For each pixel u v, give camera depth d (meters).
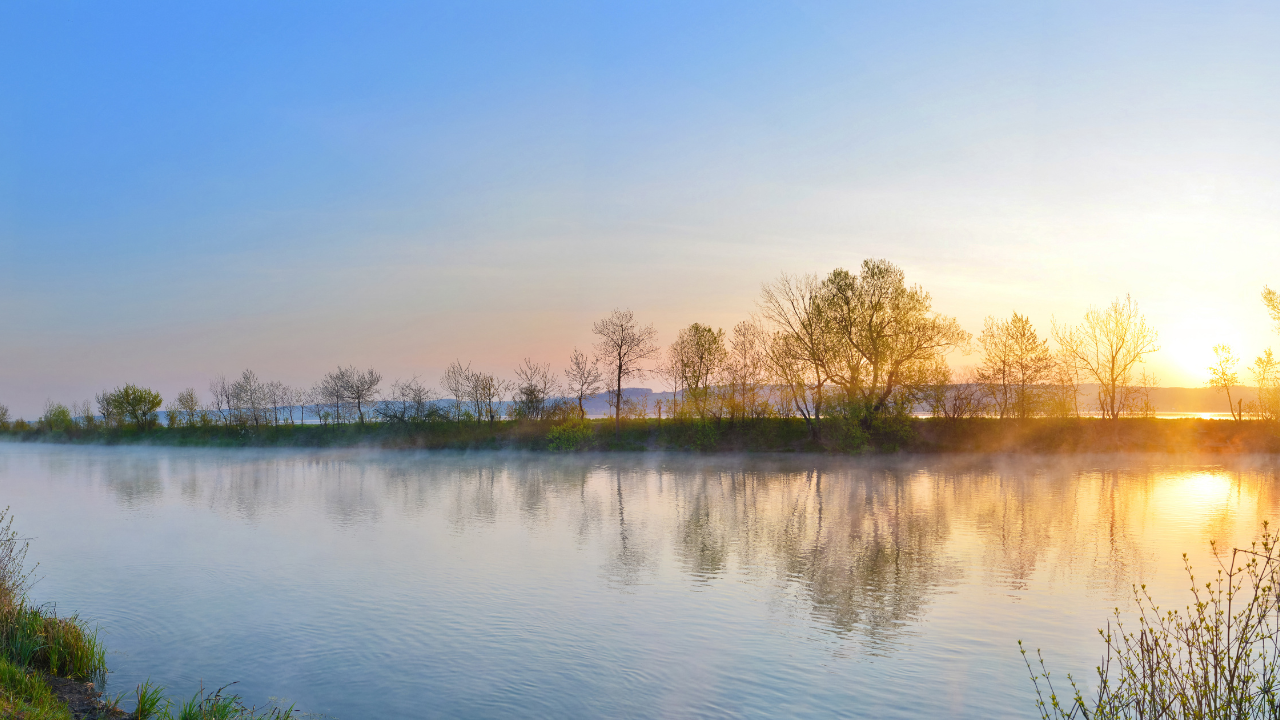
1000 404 67.75
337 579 23.23
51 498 43.72
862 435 62.34
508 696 14.41
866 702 14.00
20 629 14.73
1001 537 29.53
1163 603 19.94
